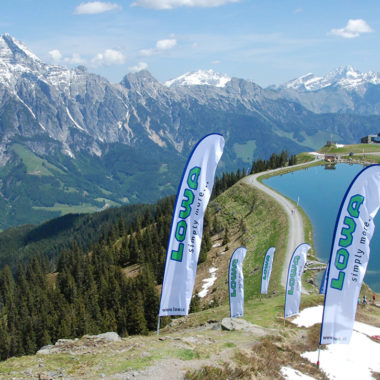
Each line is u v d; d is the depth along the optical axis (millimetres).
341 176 165125
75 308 83625
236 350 24453
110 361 21438
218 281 80750
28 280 147375
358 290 23719
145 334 62969
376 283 63656
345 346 30969
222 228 125188
